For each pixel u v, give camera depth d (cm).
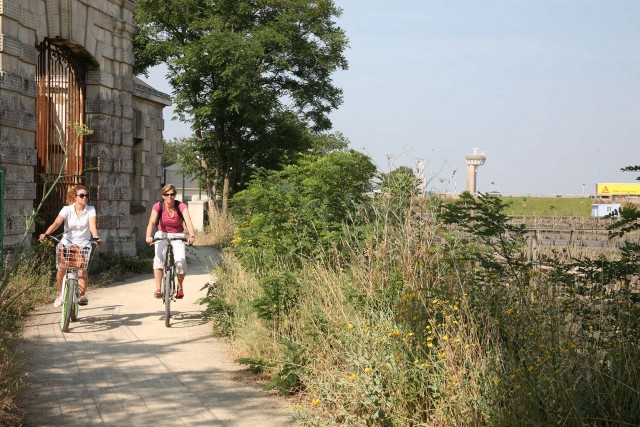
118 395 650
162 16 3694
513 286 700
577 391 487
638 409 469
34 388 661
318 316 711
